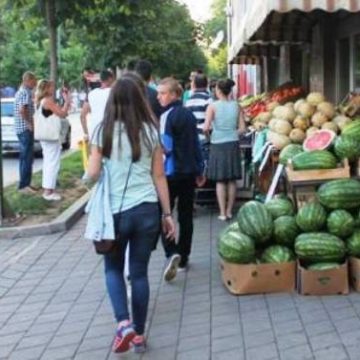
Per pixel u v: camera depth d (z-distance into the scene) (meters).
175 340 4.79
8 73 37.72
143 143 4.42
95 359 4.53
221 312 5.29
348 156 6.24
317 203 5.83
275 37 11.20
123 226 4.40
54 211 9.26
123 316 4.47
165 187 4.61
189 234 6.36
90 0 11.66
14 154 19.02
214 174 8.64
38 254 7.29
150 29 17.98
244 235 5.73
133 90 4.42
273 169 8.09
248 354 4.50
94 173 4.39
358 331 4.80
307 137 7.22
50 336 4.95
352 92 8.87
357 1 5.72
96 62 17.02
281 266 5.64
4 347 4.79
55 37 12.02
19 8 11.73
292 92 11.49
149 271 6.45
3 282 6.30
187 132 6.14
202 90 9.22
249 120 11.23
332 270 5.54
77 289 6.02
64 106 12.13
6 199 9.08
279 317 5.13
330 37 10.12
